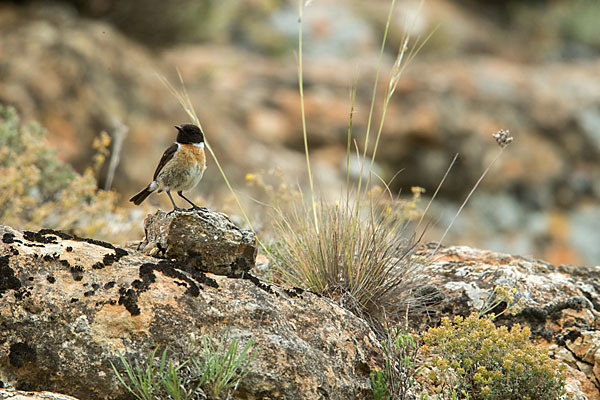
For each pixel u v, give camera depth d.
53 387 5.99
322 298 7.68
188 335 6.39
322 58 34.25
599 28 42.59
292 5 37.66
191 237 7.42
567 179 27.97
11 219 11.32
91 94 21.31
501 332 7.52
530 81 31.81
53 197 13.44
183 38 28.83
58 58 21.39
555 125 29.05
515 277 9.38
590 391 8.01
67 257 6.62
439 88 29.17
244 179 22.00
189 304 6.61
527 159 27.73
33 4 24.34
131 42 26.84
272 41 34.78
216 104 25.83
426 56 36.34
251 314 6.75
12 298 6.17
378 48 36.03
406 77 29.98
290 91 28.75
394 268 8.86
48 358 6.03
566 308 8.89
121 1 26.55
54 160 13.58
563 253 26.11
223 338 6.50
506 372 7.33
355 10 38.09
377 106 28.11
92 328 6.21
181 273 6.91
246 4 36.22
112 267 6.71
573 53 41.38
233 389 6.21
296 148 26.38
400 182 26.70
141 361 6.19
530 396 7.17
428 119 27.36
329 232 8.91
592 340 8.33
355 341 7.31
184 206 15.93
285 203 10.53
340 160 26.03
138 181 20.47
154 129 22.09
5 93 19.52
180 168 8.52
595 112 29.98
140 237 12.36
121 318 6.31
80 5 25.97
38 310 6.17
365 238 8.91
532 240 26.11
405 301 8.80
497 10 44.72
